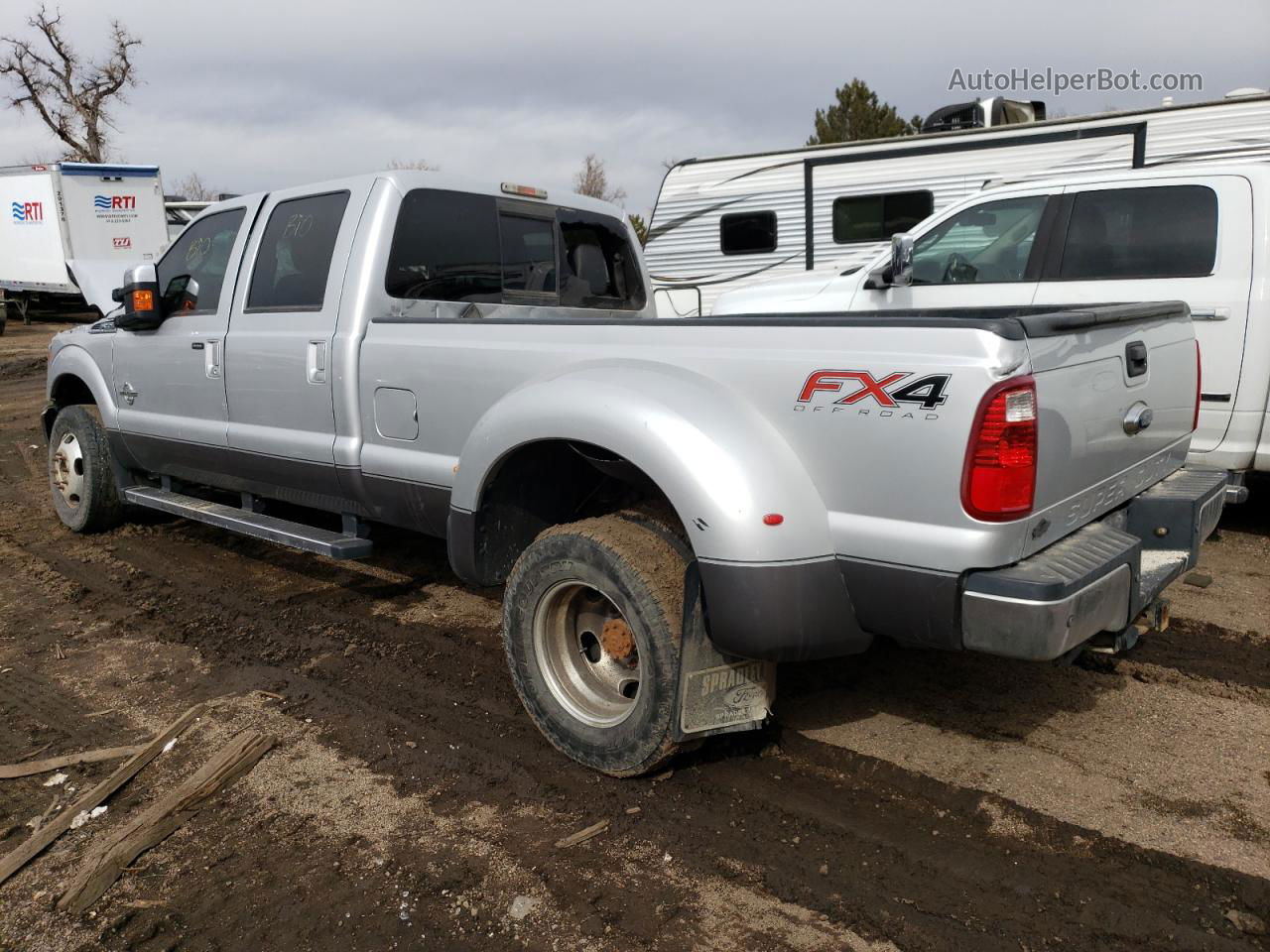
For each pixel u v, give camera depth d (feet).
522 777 10.62
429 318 12.69
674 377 9.81
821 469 9.08
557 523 12.20
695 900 8.53
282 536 14.87
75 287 65.16
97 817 10.05
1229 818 9.56
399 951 8.02
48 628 15.40
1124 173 18.76
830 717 11.82
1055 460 8.72
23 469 28.78
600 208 17.56
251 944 8.13
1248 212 17.26
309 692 12.87
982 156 30.35
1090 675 12.89
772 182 33.99
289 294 14.71
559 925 8.26
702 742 10.35
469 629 15.08
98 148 127.75
